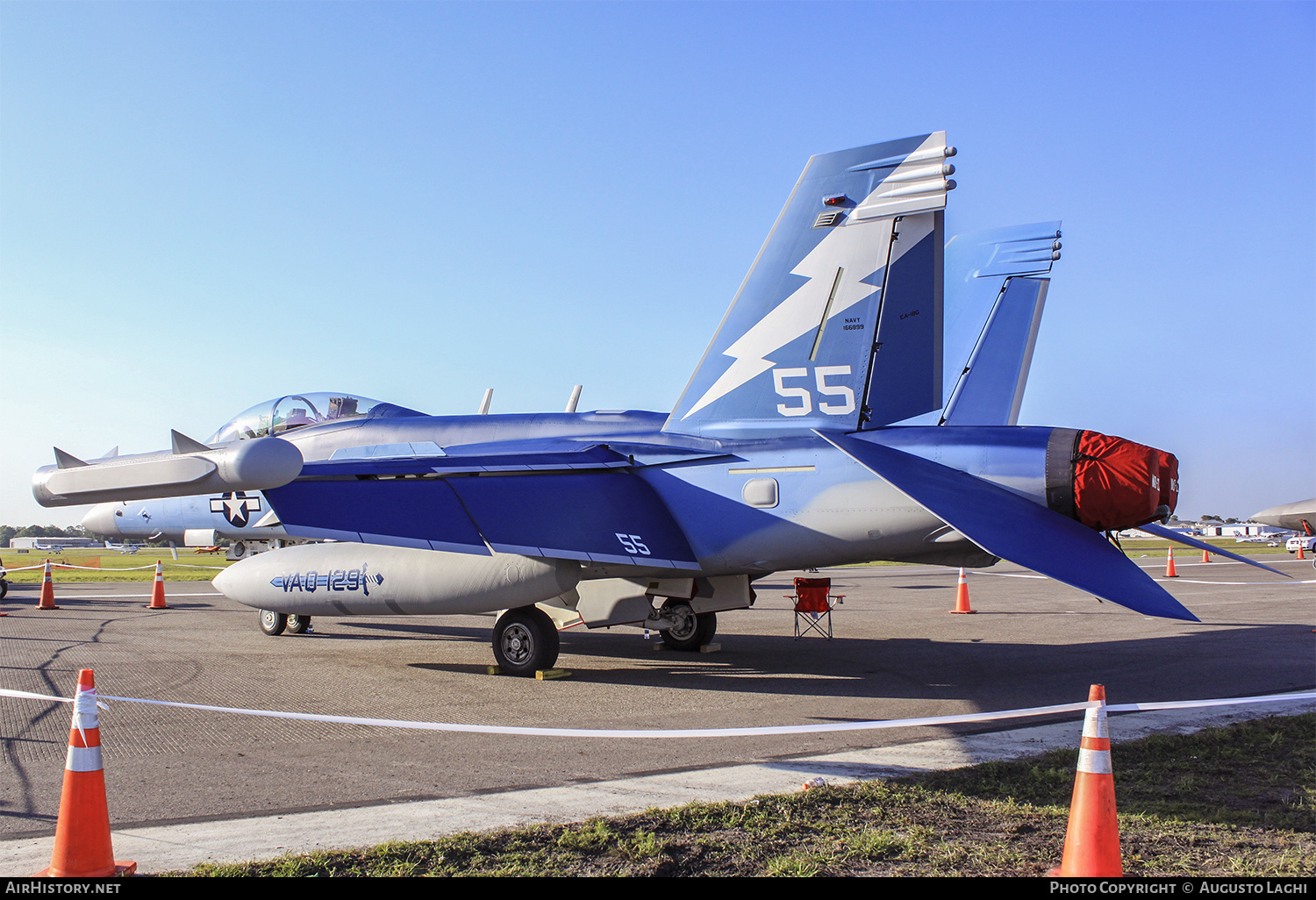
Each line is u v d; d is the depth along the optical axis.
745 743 5.97
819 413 8.58
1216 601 17.55
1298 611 15.66
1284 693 7.88
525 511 8.30
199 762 5.40
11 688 7.81
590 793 4.75
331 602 9.64
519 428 10.60
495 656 9.02
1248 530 85.69
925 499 6.57
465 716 6.89
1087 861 3.47
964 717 4.88
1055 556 6.23
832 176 8.48
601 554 8.05
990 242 13.22
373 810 4.45
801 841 3.99
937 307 8.15
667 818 4.28
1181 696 7.75
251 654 10.09
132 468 6.87
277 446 6.57
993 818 4.33
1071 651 10.73
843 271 8.45
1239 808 4.54
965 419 12.83
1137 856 3.80
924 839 4.00
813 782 4.90
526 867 3.68
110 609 15.52
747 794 4.73
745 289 8.97
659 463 8.96
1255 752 5.71
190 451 7.04
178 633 11.95
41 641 11.02
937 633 12.63
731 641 11.85
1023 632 12.70
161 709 7.05
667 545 8.47
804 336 8.65
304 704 7.33
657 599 11.13
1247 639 11.87
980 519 6.54
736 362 9.00
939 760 5.50
